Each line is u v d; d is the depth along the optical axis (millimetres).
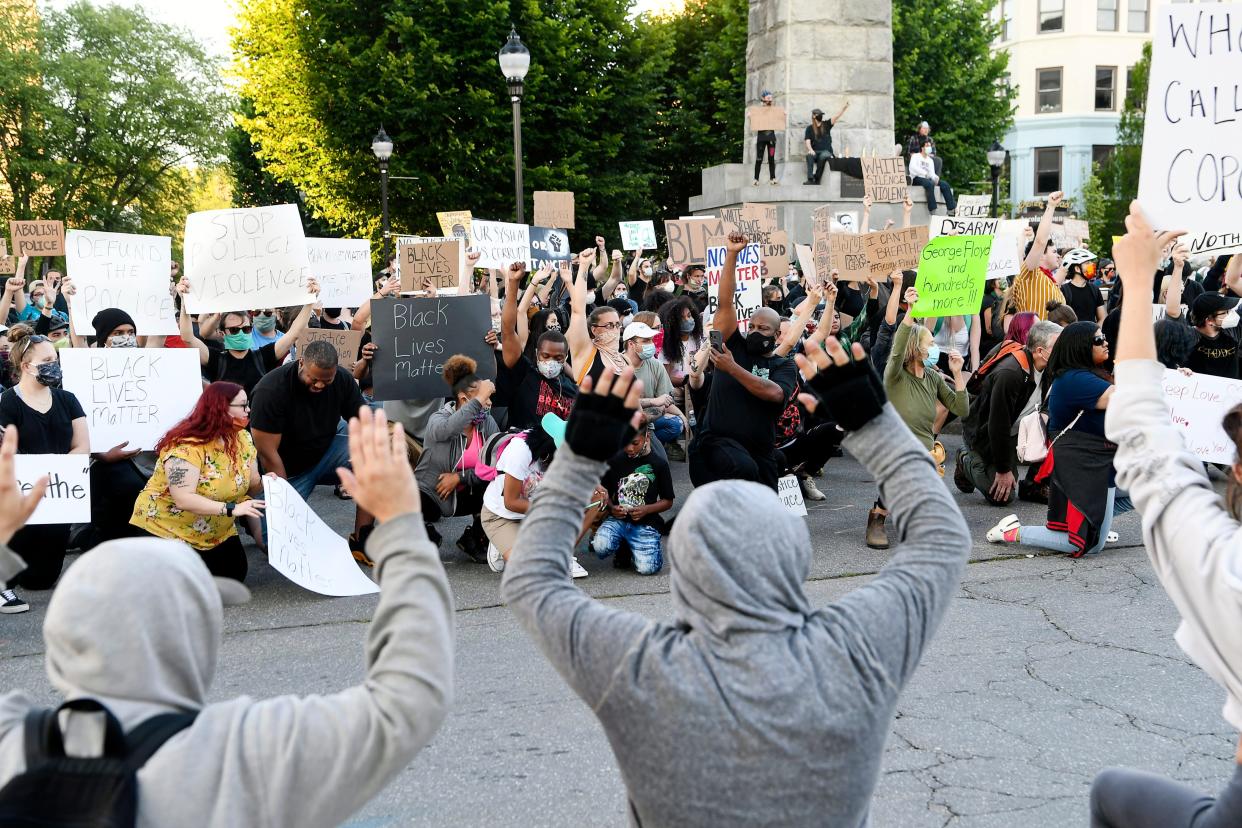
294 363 7293
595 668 1863
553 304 12352
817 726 1777
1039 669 5215
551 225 12438
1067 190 52938
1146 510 2252
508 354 8266
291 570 6379
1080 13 52062
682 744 1785
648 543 7133
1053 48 52688
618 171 32531
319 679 5297
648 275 16188
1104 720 4598
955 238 7727
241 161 46656
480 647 5715
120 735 1622
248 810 1642
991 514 8680
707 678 1795
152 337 9164
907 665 1918
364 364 8945
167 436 6453
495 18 27922
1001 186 52656
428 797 4012
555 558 2031
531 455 6863
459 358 7418
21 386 6734
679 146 36875
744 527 1840
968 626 5910
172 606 1721
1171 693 4883
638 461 7180
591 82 30406
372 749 1712
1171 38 3990
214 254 8633
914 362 7805
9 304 10250
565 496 2070
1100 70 52562
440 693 1793
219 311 8664
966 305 7797
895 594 1959
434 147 28312
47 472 6492
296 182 31750
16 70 38000
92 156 40656
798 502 7957
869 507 9023
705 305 13977
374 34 28859
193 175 43750
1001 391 8648
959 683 5062
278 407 7180
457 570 7359
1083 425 7195
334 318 12414
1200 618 2133
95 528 7348
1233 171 3984
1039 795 3943
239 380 8758
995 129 37812
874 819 3795
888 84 21703
